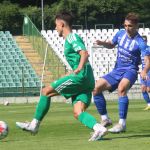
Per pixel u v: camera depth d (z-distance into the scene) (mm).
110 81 24641
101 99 24609
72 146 18766
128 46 24516
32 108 53562
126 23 24281
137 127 27422
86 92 20516
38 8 125562
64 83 20281
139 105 55156
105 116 24719
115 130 23969
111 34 96312
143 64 23984
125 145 18859
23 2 133250
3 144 19969
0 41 88375
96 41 25281
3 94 74062
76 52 20266
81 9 128000
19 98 69750
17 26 120375
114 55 86188
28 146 19062
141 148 17984
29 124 21141
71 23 20625
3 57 84500
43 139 21922
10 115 41750
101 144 19234
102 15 130250
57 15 20672
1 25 119000
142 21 132250
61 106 56562
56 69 79938
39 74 79500
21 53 85625
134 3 132125
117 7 130125
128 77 24359
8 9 119938
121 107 24219
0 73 79875
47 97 20922
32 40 88125
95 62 85688
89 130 26141
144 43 24219
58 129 26969
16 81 78375
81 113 20344
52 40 93625
